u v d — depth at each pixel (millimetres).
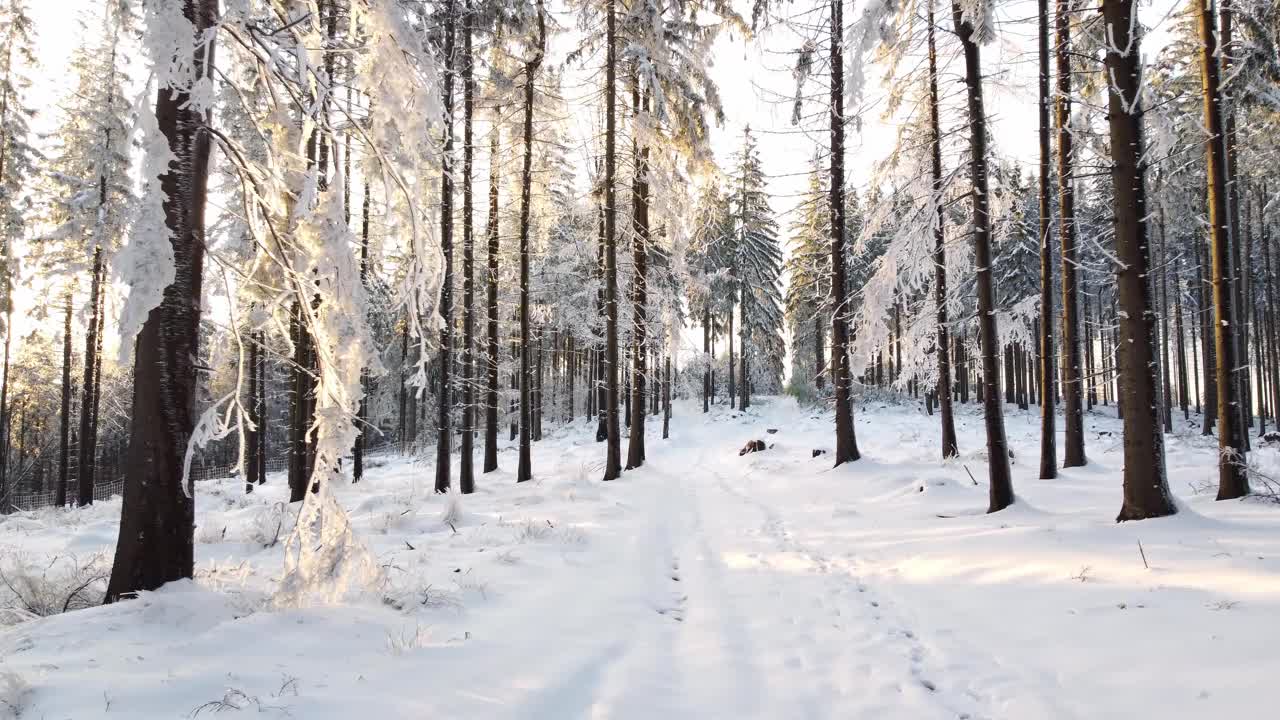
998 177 11281
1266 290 28891
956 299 13828
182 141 5266
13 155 20141
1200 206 19594
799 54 12062
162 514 5023
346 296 4848
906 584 6000
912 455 17562
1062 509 8766
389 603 5207
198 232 5336
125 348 3756
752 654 4602
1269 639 3670
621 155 16812
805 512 10656
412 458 29734
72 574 6250
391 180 5105
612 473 15562
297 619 4605
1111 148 7703
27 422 37906
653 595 6203
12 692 3242
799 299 36281
